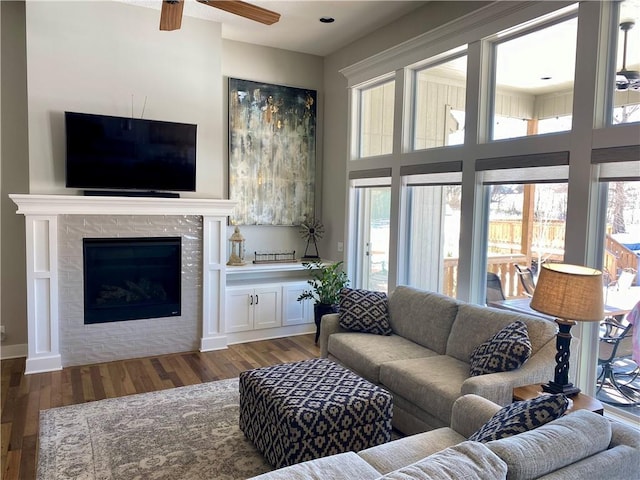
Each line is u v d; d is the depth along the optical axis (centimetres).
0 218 446
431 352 353
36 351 420
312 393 265
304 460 241
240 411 306
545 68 340
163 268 475
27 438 302
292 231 601
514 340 274
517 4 342
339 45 559
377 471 181
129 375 418
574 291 243
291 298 552
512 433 170
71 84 430
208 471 268
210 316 494
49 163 426
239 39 540
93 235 438
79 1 430
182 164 468
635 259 286
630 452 162
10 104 443
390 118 505
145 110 462
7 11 437
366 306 401
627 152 280
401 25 472
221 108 500
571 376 301
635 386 289
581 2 302
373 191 537
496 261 383
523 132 356
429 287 451
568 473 147
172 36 470
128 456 282
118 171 439
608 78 298
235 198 554
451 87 425
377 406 262
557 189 332
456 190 418
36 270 415
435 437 218
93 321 444
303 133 594
